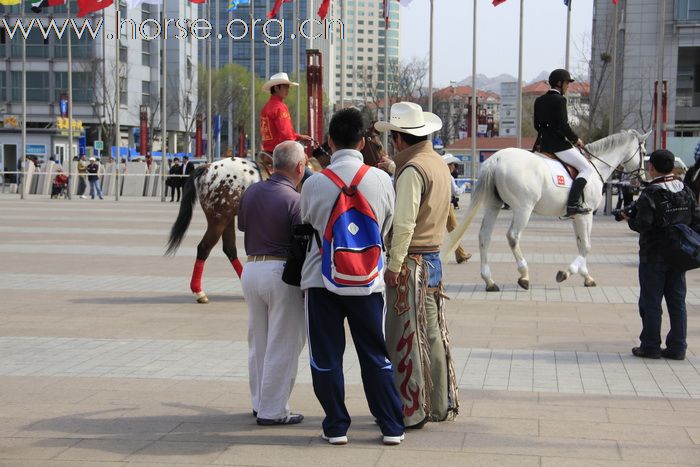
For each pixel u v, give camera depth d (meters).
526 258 17.69
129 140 70.00
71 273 15.08
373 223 5.78
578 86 61.12
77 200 40.28
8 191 49.34
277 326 6.40
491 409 6.86
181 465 5.57
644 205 8.38
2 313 11.22
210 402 7.08
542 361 8.55
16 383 7.67
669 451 5.84
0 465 5.57
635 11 51.97
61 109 59.16
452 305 11.92
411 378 6.25
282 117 11.03
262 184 6.54
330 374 5.93
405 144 6.48
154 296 12.70
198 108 68.50
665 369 8.23
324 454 5.79
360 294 5.70
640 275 8.71
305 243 6.03
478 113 84.62
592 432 6.25
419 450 5.87
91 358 8.66
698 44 51.53
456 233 9.08
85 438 6.13
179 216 12.12
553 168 13.07
